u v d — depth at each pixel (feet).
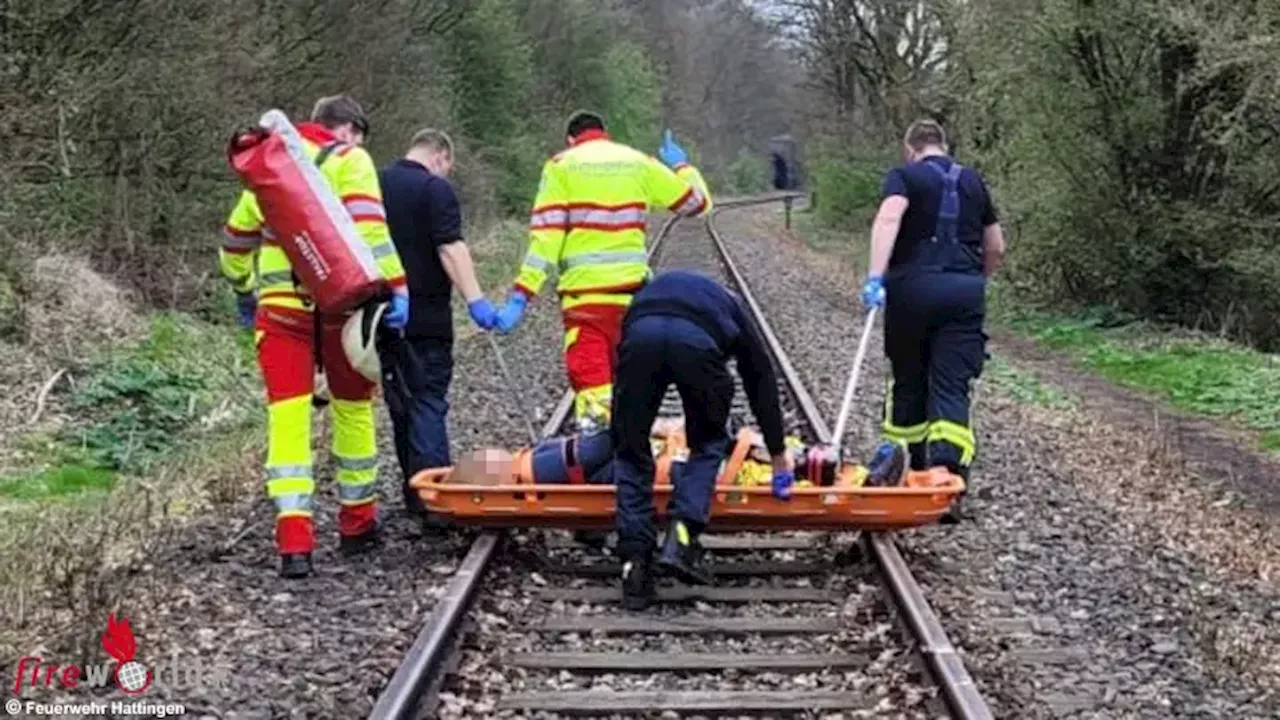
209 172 56.49
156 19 49.73
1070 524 28.35
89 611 20.68
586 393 28.40
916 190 27.61
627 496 23.02
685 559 22.91
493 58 135.33
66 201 50.37
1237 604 23.62
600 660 20.39
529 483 24.81
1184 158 64.39
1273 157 60.39
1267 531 29.53
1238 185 63.36
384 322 24.39
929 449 27.68
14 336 40.16
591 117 28.60
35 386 37.55
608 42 178.60
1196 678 19.99
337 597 23.13
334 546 26.40
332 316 24.07
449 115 111.14
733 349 23.34
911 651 20.38
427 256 26.73
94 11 47.21
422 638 19.45
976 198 27.86
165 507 27.07
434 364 27.20
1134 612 22.89
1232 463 37.81
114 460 33.81
